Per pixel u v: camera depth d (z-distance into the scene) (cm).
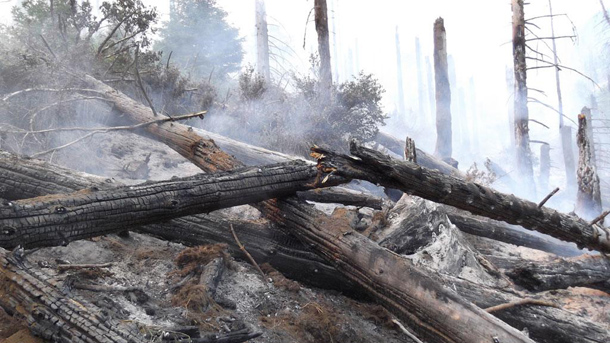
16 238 304
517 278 615
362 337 430
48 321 263
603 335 452
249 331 326
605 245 580
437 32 1536
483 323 346
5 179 445
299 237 480
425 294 372
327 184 476
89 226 342
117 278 401
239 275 463
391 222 579
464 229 731
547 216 532
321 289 508
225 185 430
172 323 338
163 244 501
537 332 454
